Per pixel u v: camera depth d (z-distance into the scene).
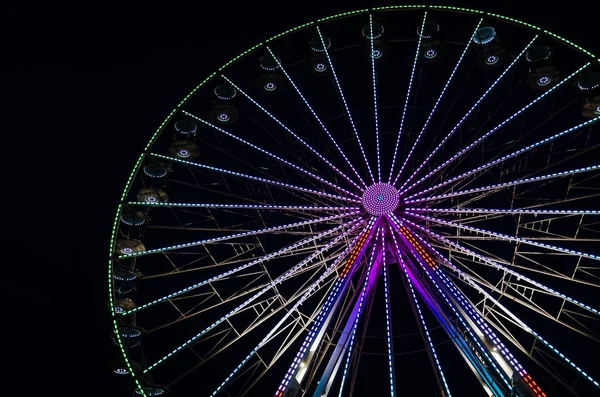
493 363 23.12
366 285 25.20
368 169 27.95
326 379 24.36
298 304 24.95
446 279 24.70
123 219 27.95
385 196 27.14
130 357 25.23
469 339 24.80
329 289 26.44
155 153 28.20
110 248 26.47
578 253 23.38
